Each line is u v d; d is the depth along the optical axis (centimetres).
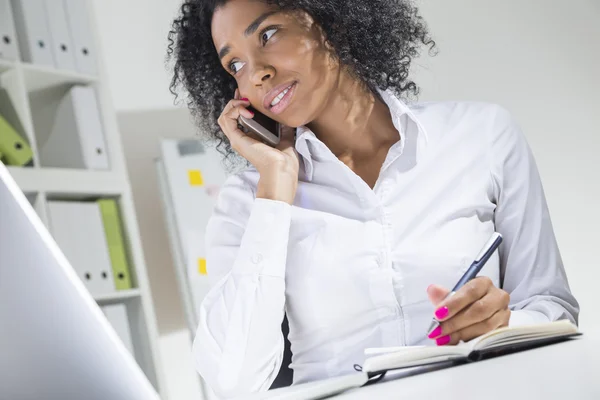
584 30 326
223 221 148
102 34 324
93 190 275
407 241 134
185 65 165
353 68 138
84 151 278
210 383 129
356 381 79
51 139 288
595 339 87
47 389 56
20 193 51
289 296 138
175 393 308
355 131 141
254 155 136
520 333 89
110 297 269
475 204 137
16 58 263
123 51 328
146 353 278
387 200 136
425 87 316
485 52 324
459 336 104
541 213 139
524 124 324
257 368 126
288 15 133
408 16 153
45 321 53
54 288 51
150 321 279
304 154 140
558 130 323
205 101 168
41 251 50
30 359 55
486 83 323
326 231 136
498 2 325
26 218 50
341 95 139
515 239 138
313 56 134
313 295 135
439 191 136
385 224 134
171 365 310
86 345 54
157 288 316
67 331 53
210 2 144
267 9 133
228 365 125
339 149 144
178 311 317
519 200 139
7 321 53
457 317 102
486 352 87
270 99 135
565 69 325
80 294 51
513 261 138
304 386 82
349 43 138
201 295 308
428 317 133
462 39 323
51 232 261
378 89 140
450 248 133
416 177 137
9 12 264
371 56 139
